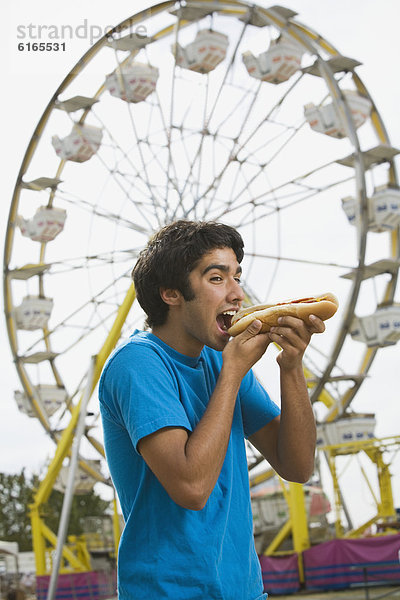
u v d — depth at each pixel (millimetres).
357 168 21156
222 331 2650
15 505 66562
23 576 39000
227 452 2629
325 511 23844
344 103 21422
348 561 21297
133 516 2480
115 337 22000
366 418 24016
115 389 2498
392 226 21828
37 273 25391
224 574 2436
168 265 2641
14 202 25078
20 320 25984
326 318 2541
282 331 2545
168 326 2713
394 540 20562
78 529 55812
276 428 2914
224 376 2494
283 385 2744
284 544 23969
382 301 22453
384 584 20656
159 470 2336
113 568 27656
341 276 21656
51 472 26688
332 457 24000
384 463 23703
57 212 24875
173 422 2355
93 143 23641
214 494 2512
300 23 22281
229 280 2656
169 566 2373
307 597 20984
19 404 27375
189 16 22047
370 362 23531
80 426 22656
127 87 22000
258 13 21531
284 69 22219
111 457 2615
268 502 24844
